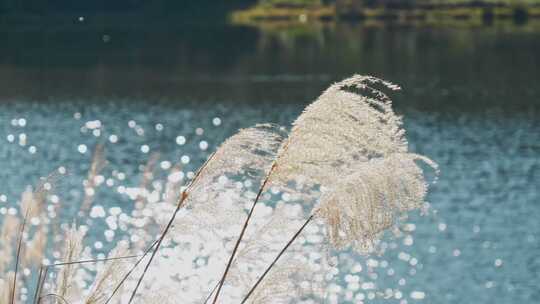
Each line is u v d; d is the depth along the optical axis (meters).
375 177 4.61
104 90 52.38
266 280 4.95
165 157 32.03
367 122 4.77
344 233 4.71
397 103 47.41
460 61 66.12
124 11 100.62
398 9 103.94
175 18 102.81
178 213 5.30
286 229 5.17
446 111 44.78
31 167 28.34
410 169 4.68
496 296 17.97
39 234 5.60
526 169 30.80
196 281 8.62
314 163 4.76
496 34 83.56
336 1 106.06
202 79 58.59
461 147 35.16
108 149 33.19
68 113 43.16
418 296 17.27
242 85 55.34
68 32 87.25
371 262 17.89
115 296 5.37
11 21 91.31
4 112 42.75
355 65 64.56
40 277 5.42
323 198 4.71
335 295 13.92
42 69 62.03
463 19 99.44
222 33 89.44
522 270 19.69
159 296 5.51
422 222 23.31
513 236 22.20
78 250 5.35
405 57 68.69
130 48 76.94
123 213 20.09
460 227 22.95
